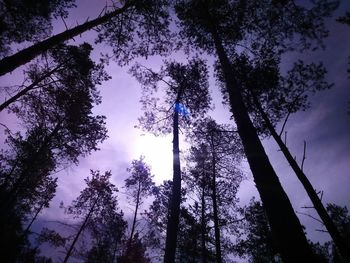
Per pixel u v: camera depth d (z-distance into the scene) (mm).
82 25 8602
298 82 10828
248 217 17453
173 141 10930
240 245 16875
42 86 10977
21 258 17078
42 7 9320
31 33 10062
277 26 10562
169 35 11578
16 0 8938
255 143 5176
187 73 13430
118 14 10078
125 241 20250
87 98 13289
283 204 4062
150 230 19062
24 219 19047
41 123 14023
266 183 4426
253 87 12008
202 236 16469
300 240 3543
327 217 7512
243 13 10938
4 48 9594
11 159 17078
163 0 10641
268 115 12047
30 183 17203
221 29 11312
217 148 16500
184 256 17266
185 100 13789
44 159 15484
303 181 8297
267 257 17203
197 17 11297
